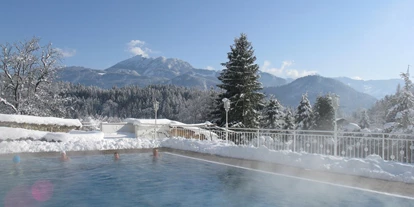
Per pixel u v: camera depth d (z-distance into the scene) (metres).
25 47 29.08
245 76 29.75
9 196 7.39
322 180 8.20
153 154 13.50
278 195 7.37
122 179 9.27
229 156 12.23
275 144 12.72
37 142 14.09
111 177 9.52
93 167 11.01
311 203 6.67
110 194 7.70
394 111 20.95
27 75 29.20
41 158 12.53
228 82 30.88
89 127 24.25
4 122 17.20
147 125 21.88
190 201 7.14
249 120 29.62
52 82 30.67
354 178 8.07
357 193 7.05
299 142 12.23
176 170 10.49
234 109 28.98
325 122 39.31
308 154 9.87
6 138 15.12
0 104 28.30
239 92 29.64
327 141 11.51
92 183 8.76
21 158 12.30
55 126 19.72
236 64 30.39
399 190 6.99
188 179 9.21
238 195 7.51
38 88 30.03
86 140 15.58
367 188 7.29
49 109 30.05
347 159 8.98
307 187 7.88
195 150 14.03
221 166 10.82
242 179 8.99
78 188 8.20
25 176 9.48
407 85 20.69
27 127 18.17
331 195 7.13
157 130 22.20
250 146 11.91
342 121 39.09
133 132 23.75
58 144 14.09
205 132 20.41
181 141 15.32
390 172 8.01
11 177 9.34
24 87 29.52
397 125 19.81
